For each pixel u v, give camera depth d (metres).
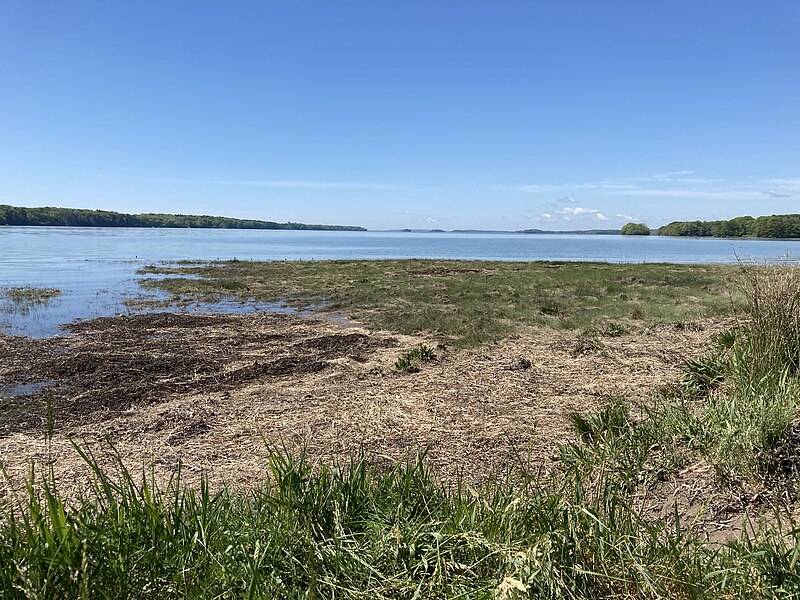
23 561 2.19
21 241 48.62
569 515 2.86
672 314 10.35
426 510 2.93
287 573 2.47
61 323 10.75
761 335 5.15
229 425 5.12
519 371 6.64
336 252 52.47
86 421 5.30
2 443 4.74
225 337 9.33
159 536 2.51
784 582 2.37
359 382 6.46
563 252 56.19
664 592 2.40
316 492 2.93
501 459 4.25
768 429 3.75
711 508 3.37
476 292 15.36
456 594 2.38
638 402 5.24
